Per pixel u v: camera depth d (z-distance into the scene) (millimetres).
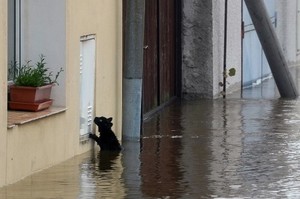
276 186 12820
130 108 17031
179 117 20266
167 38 22641
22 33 14180
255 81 28547
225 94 24688
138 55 16969
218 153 15562
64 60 14156
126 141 16844
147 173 13656
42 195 11875
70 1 14250
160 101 21812
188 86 24031
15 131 12492
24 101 13484
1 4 12102
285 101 23562
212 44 23891
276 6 30938
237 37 26312
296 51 34906
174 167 14211
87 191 12227
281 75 24469
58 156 14047
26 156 12898
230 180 13234
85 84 15219
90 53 15367
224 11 24891
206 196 12102
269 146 16281
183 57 23969
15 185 12430
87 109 15336
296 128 18500
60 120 14023
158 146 16281
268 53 24422
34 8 14156
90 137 15445
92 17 15344
